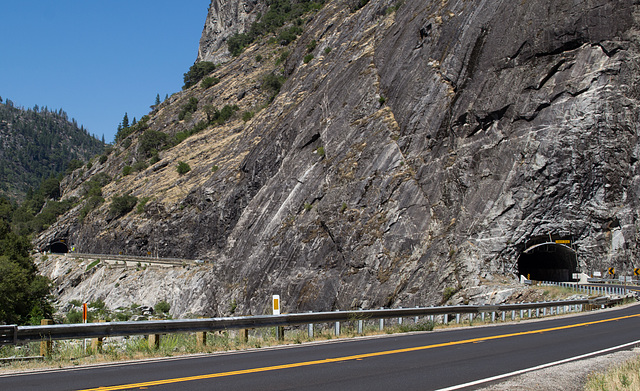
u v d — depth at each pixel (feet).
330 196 197.36
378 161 190.08
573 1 155.74
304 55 399.65
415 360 44.39
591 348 50.65
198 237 310.65
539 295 128.16
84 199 459.73
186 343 55.21
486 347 51.88
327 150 218.79
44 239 440.86
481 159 160.35
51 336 46.70
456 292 145.59
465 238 152.66
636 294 120.98
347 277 173.88
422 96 189.47
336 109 229.86
